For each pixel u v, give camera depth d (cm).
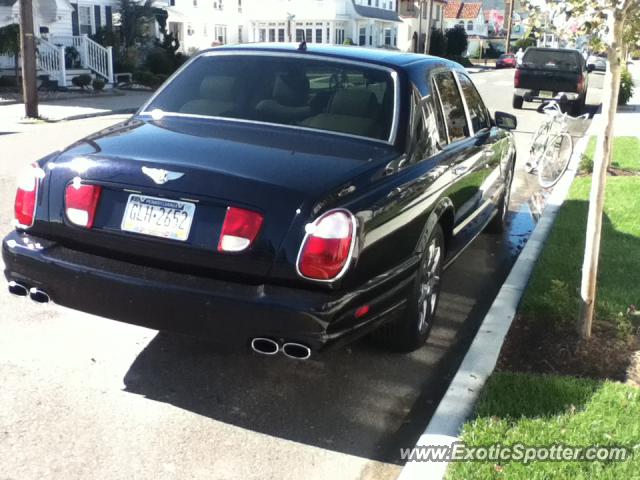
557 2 434
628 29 502
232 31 5462
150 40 3189
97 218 369
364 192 365
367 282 362
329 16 5262
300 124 436
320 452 355
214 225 348
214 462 341
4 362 426
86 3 2917
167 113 463
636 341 462
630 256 636
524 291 550
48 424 363
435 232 459
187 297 345
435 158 463
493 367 421
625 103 2267
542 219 788
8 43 2177
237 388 412
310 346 337
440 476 319
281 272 340
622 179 997
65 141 1266
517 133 1616
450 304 568
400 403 408
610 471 321
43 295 386
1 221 718
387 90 450
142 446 350
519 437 346
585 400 382
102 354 443
